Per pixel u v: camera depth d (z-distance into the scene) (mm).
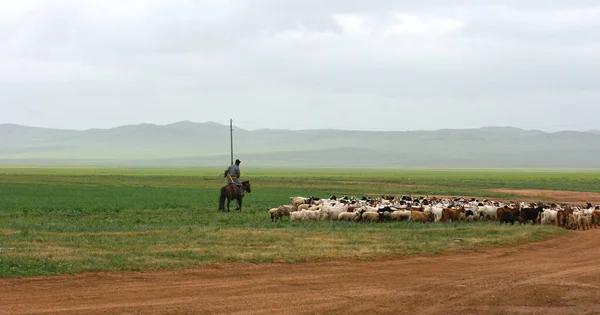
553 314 15008
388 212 35969
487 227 33219
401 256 23250
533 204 45312
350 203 41719
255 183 99375
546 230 32250
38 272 18312
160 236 27609
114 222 35625
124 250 22891
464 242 26812
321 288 17391
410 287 17688
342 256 22516
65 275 18266
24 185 81062
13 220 35812
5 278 17516
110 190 72375
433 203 45938
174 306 14969
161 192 69688
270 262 21203
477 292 17109
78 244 24281
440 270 20641
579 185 102750
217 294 16391
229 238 27000
